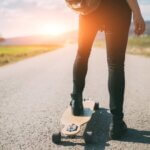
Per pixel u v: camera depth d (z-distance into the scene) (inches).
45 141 122.9
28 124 148.6
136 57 619.5
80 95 129.0
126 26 115.6
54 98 212.2
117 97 118.3
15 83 295.3
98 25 118.5
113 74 117.9
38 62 613.9
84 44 121.5
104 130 131.0
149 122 143.4
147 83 267.4
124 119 149.7
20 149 115.7
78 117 127.8
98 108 167.5
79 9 114.5
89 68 418.9
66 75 351.6
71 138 123.0
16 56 918.4
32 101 204.1
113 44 116.4
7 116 165.6
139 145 114.0
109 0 113.9
